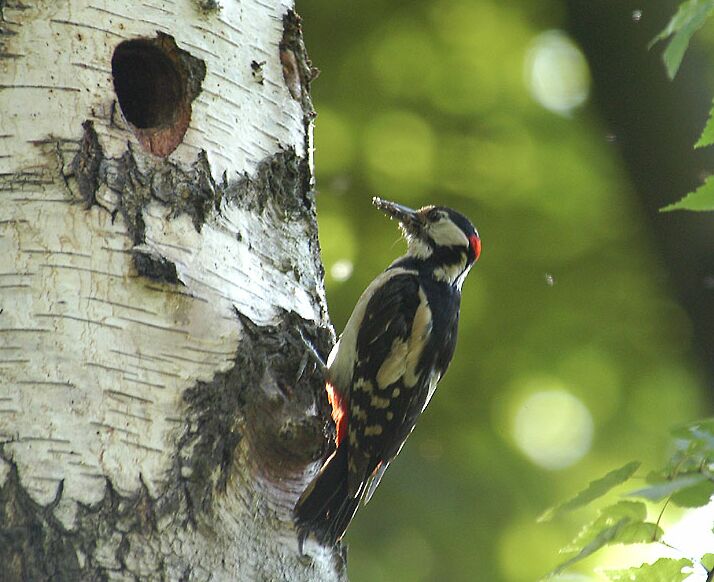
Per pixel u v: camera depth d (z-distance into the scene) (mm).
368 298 12375
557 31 19188
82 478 8211
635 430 18281
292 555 9164
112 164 8930
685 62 17625
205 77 9641
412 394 12008
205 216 9266
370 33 19234
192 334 8930
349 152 18797
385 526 16422
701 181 17312
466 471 17297
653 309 18531
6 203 8664
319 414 10180
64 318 8492
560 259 18766
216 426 8867
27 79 8930
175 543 8430
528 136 19047
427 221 13359
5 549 7938
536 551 16969
